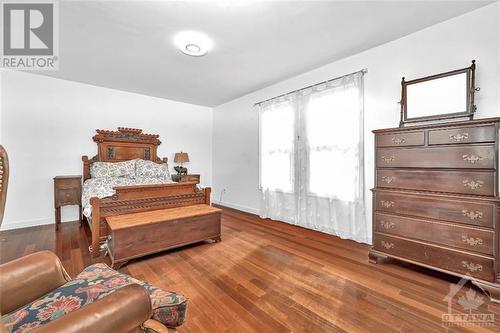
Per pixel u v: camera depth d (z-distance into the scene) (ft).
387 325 4.75
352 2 6.35
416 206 6.67
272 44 8.64
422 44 7.80
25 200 11.46
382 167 7.51
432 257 6.36
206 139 18.61
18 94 11.25
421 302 5.50
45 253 3.80
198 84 13.21
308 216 11.50
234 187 16.58
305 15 6.89
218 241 9.63
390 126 8.61
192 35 7.94
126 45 8.66
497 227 5.40
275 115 12.93
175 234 8.39
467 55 6.97
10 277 3.20
